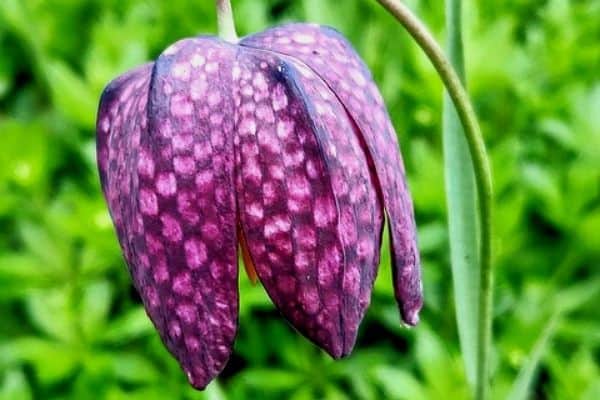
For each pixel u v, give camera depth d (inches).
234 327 8.8
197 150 8.8
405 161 14.5
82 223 13.1
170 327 8.9
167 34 16.1
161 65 8.9
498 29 14.2
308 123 8.7
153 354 13.0
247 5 15.3
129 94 9.2
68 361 12.5
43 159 14.1
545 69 15.0
